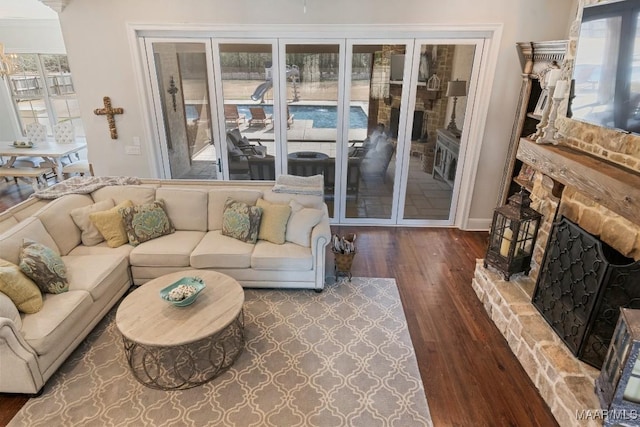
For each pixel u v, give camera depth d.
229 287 3.05
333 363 2.88
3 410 2.47
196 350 2.98
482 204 5.03
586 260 2.45
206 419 2.42
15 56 6.24
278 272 3.61
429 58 4.45
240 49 4.54
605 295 2.30
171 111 4.88
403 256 4.47
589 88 2.68
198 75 4.69
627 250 2.34
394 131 4.82
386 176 5.06
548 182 3.21
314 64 4.56
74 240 3.59
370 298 3.66
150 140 4.90
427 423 2.42
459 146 4.86
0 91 7.89
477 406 2.54
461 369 2.84
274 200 3.93
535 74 4.01
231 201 3.90
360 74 4.57
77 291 2.94
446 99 4.62
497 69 4.35
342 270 3.90
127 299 2.87
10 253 2.88
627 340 1.92
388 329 3.25
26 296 2.64
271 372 2.79
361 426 2.39
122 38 4.44
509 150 4.57
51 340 2.56
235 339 3.10
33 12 7.41
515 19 4.16
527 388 2.68
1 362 2.41
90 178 4.16
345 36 4.40
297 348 3.02
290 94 4.72
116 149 4.97
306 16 4.28
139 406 2.51
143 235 3.68
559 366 2.45
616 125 2.39
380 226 5.27
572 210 2.87
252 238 3.71
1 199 5.96
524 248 3.33
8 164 6.13
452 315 3.44
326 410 2.50
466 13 4.17
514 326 2.97
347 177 5.08
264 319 3.35
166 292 2.89
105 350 2.98
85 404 2.52
